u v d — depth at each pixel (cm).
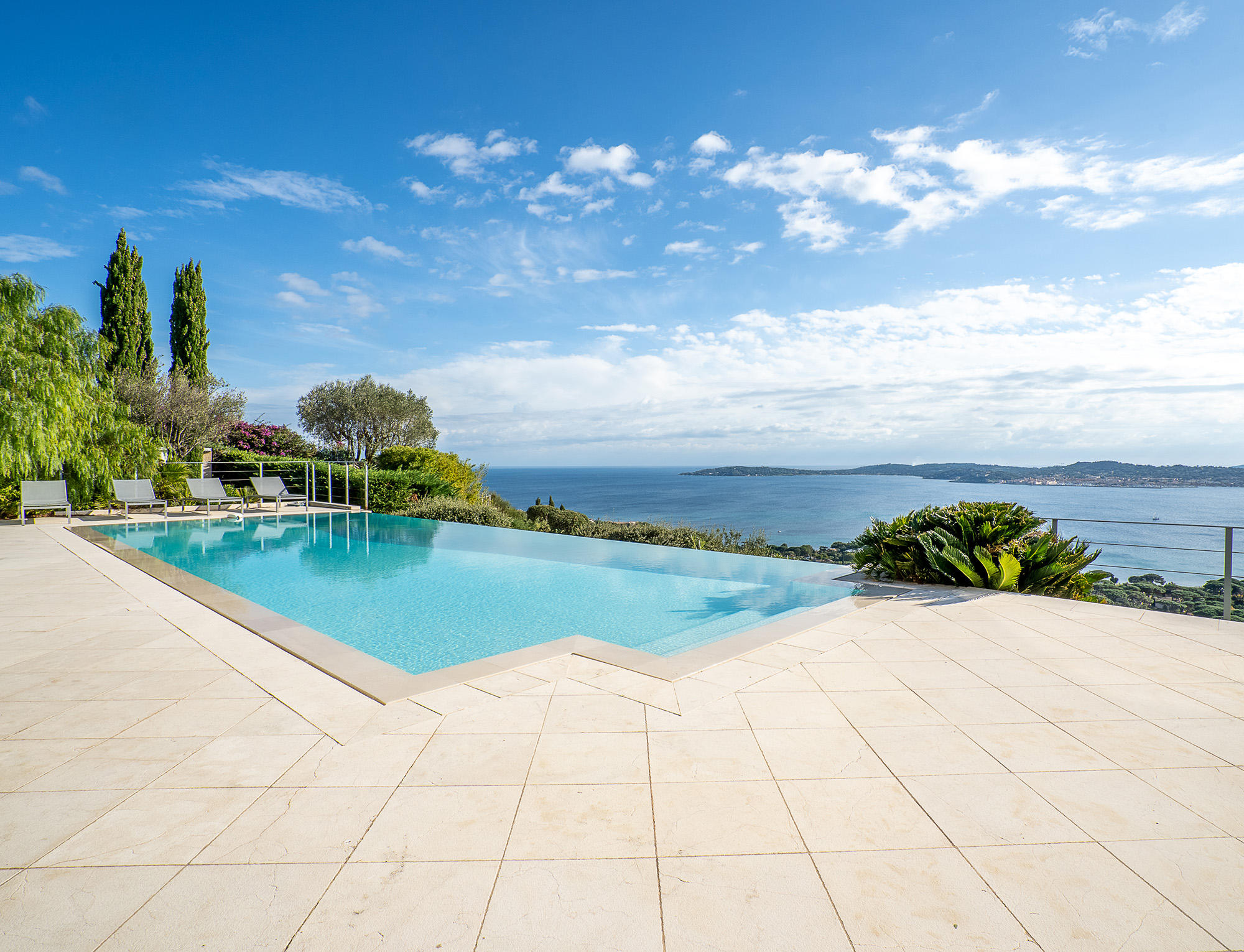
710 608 600
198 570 794
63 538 947
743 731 267
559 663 360
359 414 2614
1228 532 496
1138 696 308
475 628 530
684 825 195
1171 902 159
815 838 188
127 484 1238
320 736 260
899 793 215
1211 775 228
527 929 148
